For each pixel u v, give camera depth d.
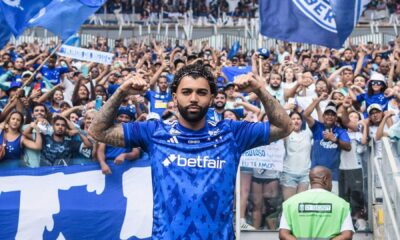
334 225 5.59
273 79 10.94
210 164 3.83
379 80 10.65
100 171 7.77
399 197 6.65
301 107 10.24
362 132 8.72
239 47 21.12
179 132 3.90
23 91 9.82
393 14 31.47
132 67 15.68
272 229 7.89
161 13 33.84
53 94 10.59
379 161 7.68
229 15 34.16
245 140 3.99
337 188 7.93
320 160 7.96
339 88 11.96
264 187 7.96
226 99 9.89
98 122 3.93
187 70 3.89
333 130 7.96
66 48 11.72
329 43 9.48
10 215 7.66
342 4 9.38
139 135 3.97
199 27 29.00
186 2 34.25
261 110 9.38
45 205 7.70
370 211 7.88
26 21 8.80
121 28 29.17
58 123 7.77
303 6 9.49
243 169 7.95
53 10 9.16
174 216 3.76
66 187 7.75
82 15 9.20
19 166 7.75
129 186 7.78
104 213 7.71
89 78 12.45
